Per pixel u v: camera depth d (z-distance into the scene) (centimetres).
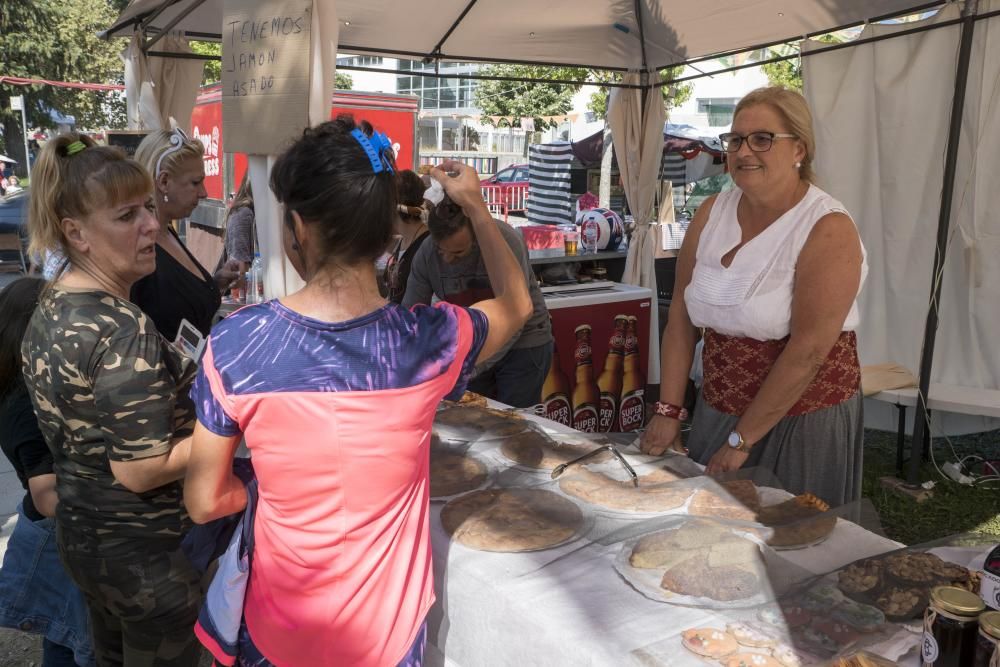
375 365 106
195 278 245
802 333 179
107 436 143
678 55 512
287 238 109
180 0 382
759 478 167
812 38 503
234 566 117
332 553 109
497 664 129
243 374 104
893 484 430
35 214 148
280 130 240
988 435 527
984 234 402
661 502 155
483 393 326
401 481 111
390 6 427
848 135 436
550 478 171
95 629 179
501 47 505
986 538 138
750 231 193
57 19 2780
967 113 390
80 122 2873
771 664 106
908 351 443
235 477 122
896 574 124
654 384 541
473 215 138
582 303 485
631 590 126
